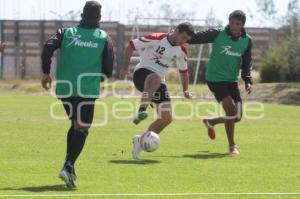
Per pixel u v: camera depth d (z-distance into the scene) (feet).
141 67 109.29
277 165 106.63
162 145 133.80
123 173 96.02
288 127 183.21
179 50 109.29
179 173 96.94
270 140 146.82
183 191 82.53
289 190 84.33
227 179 92.12
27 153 116.88
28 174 93.91
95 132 159.02
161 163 106.93
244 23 118.11
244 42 119.03
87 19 84.69
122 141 138.92
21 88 392.27
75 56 83.15
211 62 120.67
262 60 401.08
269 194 81.35
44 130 160.97
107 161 108.17
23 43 474.90
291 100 329.72
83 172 96.32
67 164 82.99
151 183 88.02
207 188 84.89
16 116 206.49
